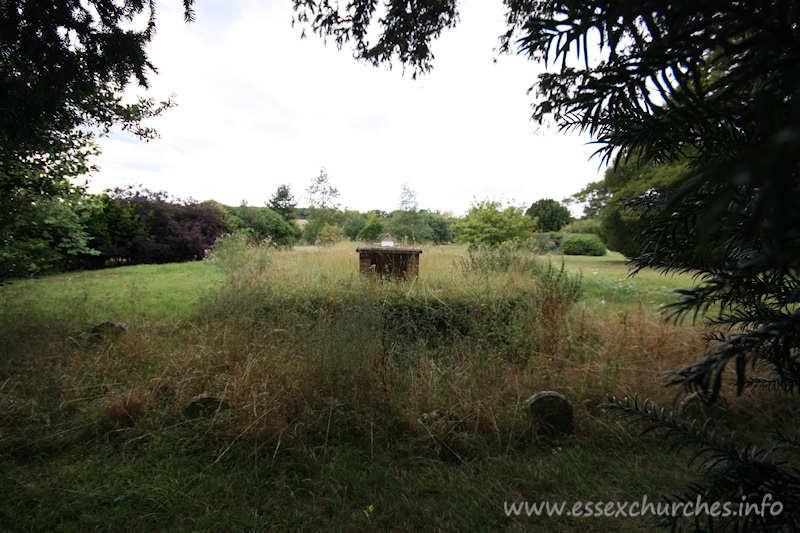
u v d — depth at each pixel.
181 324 4.78
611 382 3.01
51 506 2.03
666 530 1.80
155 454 2.43
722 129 0.65
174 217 14.55
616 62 0.60
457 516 1.97
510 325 3.84
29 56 2.77
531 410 2.69
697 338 3.36
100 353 3.49
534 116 2.61
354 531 1.93
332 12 3.21
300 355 3.20
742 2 0.44
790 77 0.42
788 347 0.74
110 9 2.93
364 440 2.57
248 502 2.09
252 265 6.86
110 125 4.45
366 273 5.59
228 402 2.73
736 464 0.77
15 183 4.00
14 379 3.08
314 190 22.02
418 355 3.46
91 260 12.01
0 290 5.34
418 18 3.12
